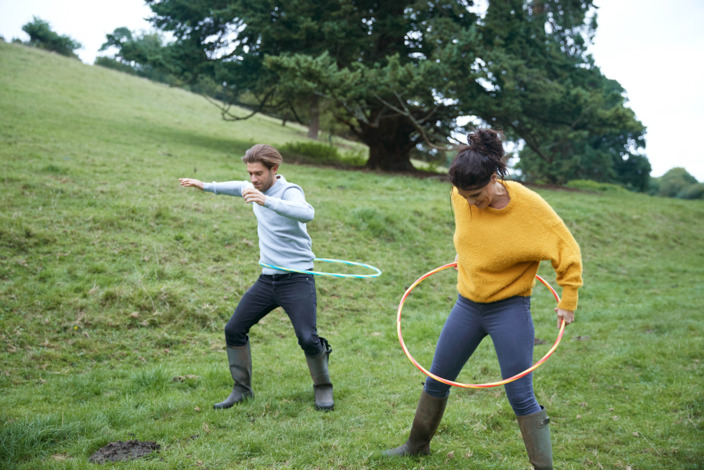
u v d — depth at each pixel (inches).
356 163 866.1
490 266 111.3
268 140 1011.9
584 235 530.3
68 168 404.8
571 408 168.6
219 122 1123.9
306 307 151.7
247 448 130.6
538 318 293.9
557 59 841.5
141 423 144.3
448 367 120.3
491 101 713.6
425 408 124.8
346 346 230.8
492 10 723.4
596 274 440.8
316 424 145.2
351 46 693.9
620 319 292.0
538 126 848.9
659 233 601.3
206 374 182.9
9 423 135.5
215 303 251.9
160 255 283.7
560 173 1102.4
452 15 735.1
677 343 232.7
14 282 234.5
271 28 690.2
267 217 150.1
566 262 107.7
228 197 405.4
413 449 129.4
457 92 677.9
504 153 105.5
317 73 601.0
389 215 423.5
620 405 170.1
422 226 436.8
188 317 237.3
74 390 168.6
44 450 127.0
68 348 201.2
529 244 108.0
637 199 820.6
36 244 270.7
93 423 140.8
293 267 150.3
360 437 139.9
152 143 642.8
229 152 700.7
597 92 799.1
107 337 212.7
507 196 109.2
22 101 720.3
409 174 759.1
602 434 150.2
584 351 229.5
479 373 198.2
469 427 149.6
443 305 314.8
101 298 232.2
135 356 204.2
